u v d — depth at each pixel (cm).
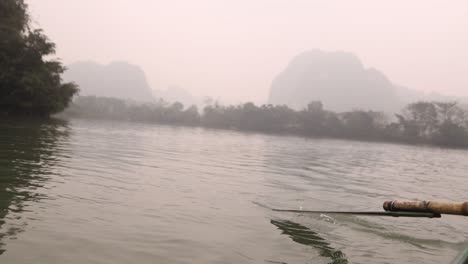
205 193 789
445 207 370
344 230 584
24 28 3853
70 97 4338
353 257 468
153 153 1622
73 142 1714
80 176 838
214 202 709
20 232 447
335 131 9819
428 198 1007
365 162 2208
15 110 3912
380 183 1241
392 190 1099
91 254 410
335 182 1161
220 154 1920
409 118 10388
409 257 486
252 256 446
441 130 8812
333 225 607
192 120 11519
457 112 9350
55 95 3969
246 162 1593
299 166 1589
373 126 9712
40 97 3800
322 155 2519
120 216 557
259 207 700
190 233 511
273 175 1201
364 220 650
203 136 4353
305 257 455
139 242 460
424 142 9012
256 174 1195
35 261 377
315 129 9994
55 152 1239
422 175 1686
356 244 520
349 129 9744
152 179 903
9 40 3544
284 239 518
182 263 409
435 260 482
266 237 521
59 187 700
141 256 418
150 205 638
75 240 443
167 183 868
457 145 8662
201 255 437
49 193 646
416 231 606
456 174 1877
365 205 811
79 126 3712
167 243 465
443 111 9450
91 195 664
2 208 531
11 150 1162
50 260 384
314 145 4156
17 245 409
